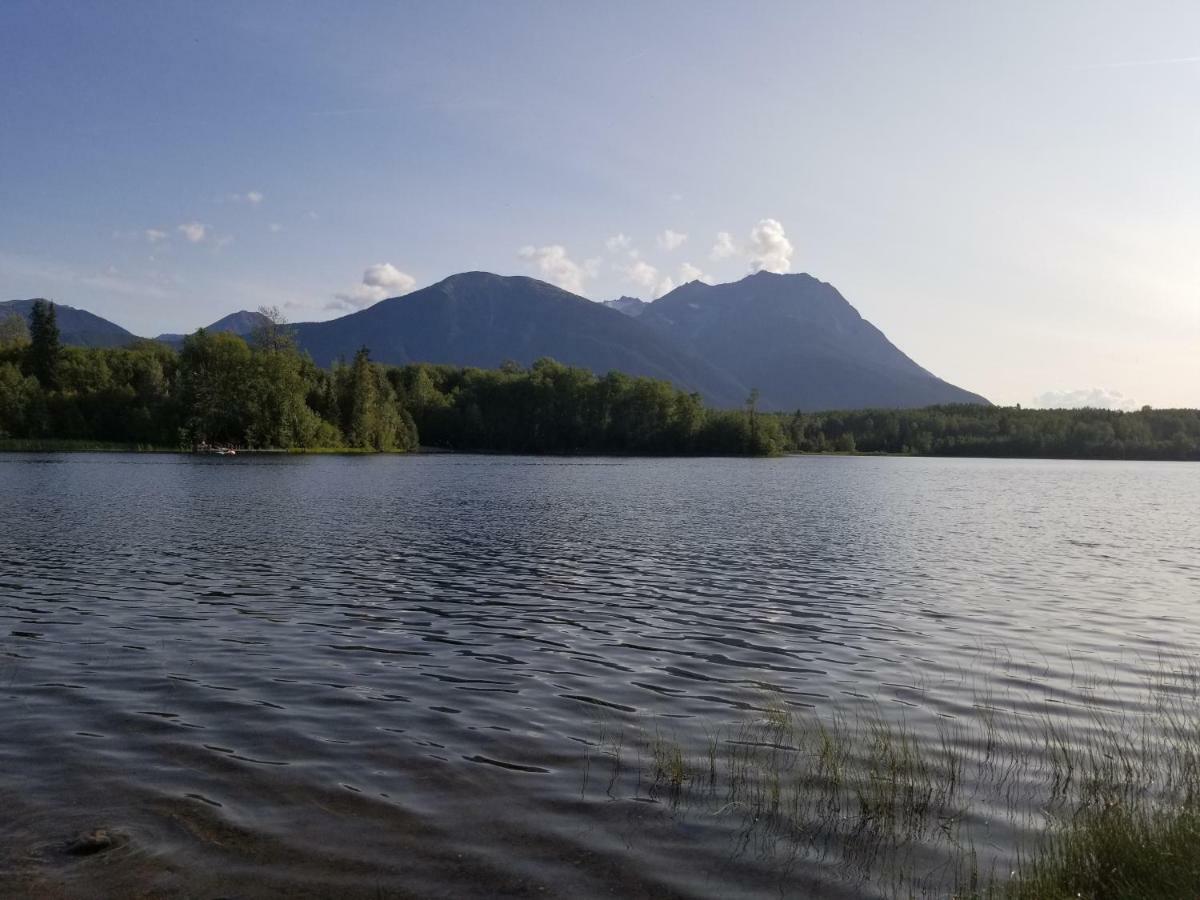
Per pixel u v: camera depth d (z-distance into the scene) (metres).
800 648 19.67
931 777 11.98
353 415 161.12
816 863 9.64
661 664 18.03
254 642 19.08
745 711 14.94
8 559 30.55
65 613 21.75
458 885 9.10
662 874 9.38
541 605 23.95
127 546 34.12
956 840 10.19
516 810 10.81
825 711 15.03
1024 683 17.02
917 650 19.64
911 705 15.45
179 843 9.81
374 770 11.96
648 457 180.12
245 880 9.09
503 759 12.45
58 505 50.94
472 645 19.28
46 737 12.92
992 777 12.00
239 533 38.81
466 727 13.78
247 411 144.12
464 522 45.12
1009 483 105.75
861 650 19.56
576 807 10.91
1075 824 10.08
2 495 57.72
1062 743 13.40
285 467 102.19
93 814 10.45
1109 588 28.50
